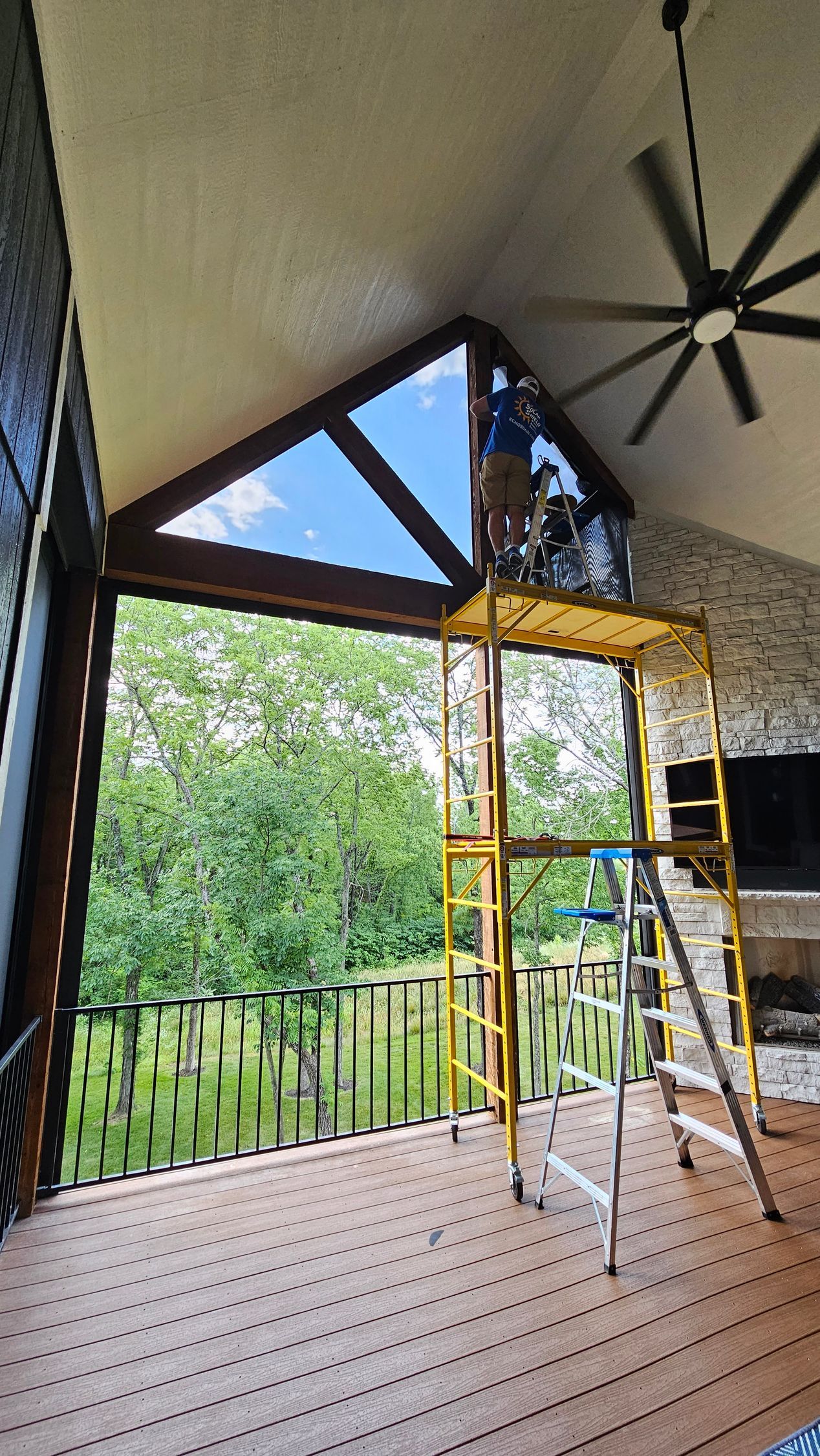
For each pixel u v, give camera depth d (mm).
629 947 2492
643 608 3467
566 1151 3041
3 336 1209
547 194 3367
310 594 3568
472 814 9086
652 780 4379
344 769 8297
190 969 6828
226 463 3537
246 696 8164
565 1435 1526
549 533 4473
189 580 3289
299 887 7219
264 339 2971
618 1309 1958
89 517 2576
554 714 9688
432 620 3873
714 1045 2570
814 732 4016
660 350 2496
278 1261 2213
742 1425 1549
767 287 2139
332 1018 7219
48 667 2828
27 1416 1590
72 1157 5793
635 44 2660
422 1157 3021
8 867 2434
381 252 3062
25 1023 2596
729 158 2801
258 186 2180
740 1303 1979
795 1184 2713
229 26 1600
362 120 2266
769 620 4254
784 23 2350
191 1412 1602
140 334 2320
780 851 3951
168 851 7285
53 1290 2064
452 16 2146
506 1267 2174
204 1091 6500
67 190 1641
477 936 8438
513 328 4273
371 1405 1618
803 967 4180
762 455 3631
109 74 1462
